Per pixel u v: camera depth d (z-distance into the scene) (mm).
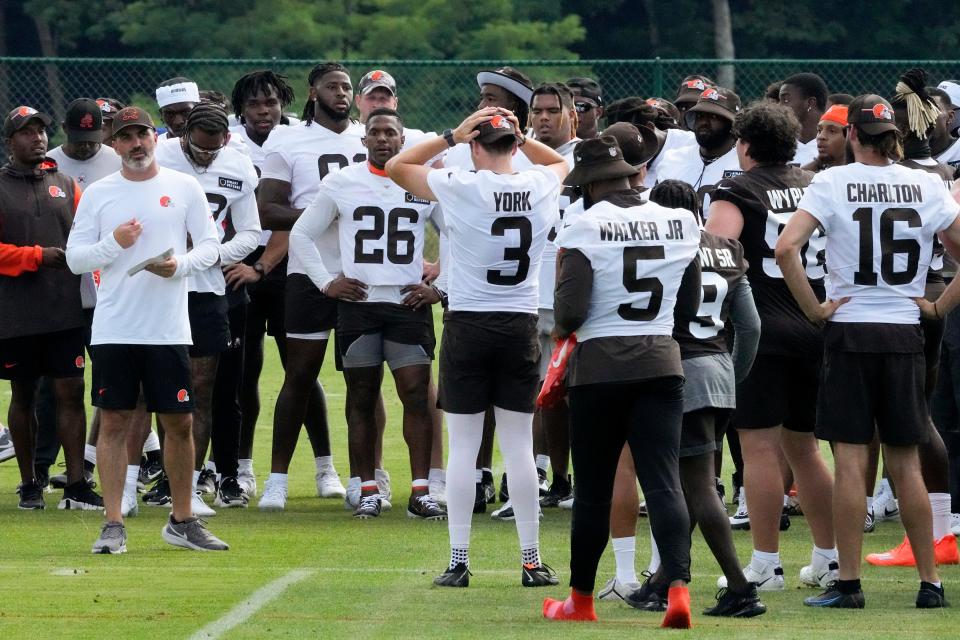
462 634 20438
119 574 24969
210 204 31594
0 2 139500
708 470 21766
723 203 23828
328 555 26953
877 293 22359
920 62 65250
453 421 24422
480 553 27234
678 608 20625
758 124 23984
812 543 28500
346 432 44375
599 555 21219
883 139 22500
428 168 24812
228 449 33188
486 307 24219
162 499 33156
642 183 23828
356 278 30953
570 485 33094
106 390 26719
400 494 34969
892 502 31375
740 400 23594
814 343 23344
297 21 123812
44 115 31672
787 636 20219
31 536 28812
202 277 31203
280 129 33781
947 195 22734
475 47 126625
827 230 22484
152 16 125938
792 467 24406
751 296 22281
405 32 124562
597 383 20531
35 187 31734
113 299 26594
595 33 141500
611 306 20672
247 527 30156
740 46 134625
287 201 33406
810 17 131875
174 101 36656
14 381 32000
